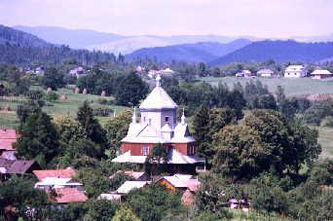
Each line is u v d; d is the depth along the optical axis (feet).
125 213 635.66
